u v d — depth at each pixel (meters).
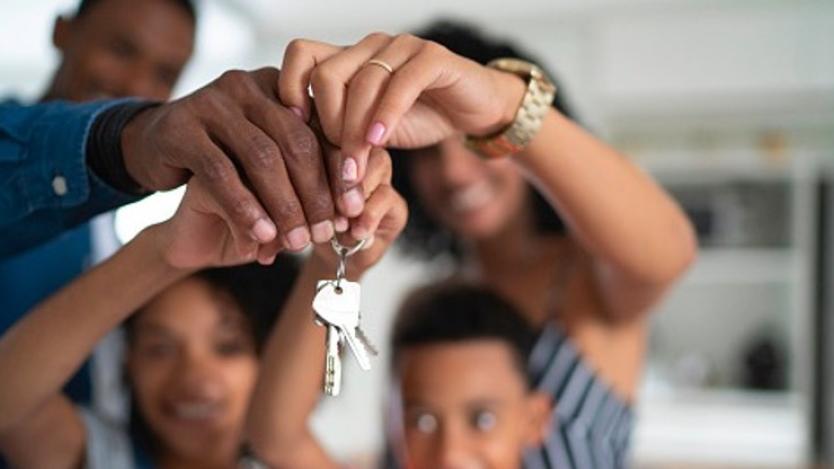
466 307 0.90
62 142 0.43
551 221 0.95
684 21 2.53
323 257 0.44
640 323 0.89
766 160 2.64
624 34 2.58
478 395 0.86
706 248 2.71
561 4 2.42
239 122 0.36
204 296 0.72
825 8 2.44
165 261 0.44
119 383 0.77
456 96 0.44
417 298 1.00
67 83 0.96
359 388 2.34
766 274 2.69
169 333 0.73
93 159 0.42
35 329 0.47
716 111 2.64
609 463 0.86
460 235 1.04
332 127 0.37
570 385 0.86
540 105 0.50
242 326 0.72
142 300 0.46
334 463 0.66
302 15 2.47
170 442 0.74
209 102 0.37
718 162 2.67
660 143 2.70
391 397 0.96
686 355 2.78
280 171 0.35
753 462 2.54
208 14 2.28
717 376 2.75
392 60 0.38
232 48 2.54
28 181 0.44
